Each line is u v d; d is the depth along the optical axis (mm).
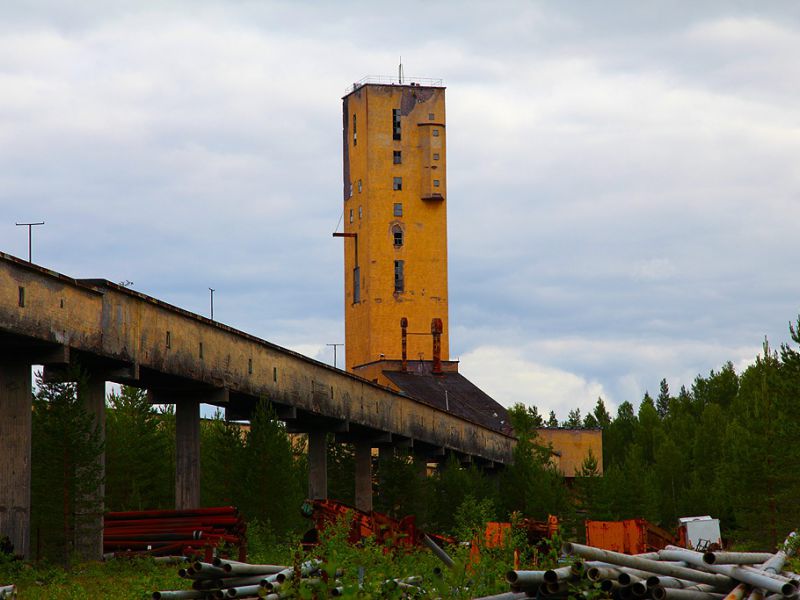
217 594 20203
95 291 43000
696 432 138375
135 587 27047
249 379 57500
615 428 171500
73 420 41156
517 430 127812
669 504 115500
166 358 48469
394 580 19109
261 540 50938
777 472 72625
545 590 17328
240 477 57406
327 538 36219
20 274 38156
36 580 34094
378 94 160750
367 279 159250
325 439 71875
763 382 77562
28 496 39719
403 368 148625
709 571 18500
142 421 71500
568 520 97062
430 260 159875
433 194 159625
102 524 41938
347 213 165750
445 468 103188
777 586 17422
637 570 18156
